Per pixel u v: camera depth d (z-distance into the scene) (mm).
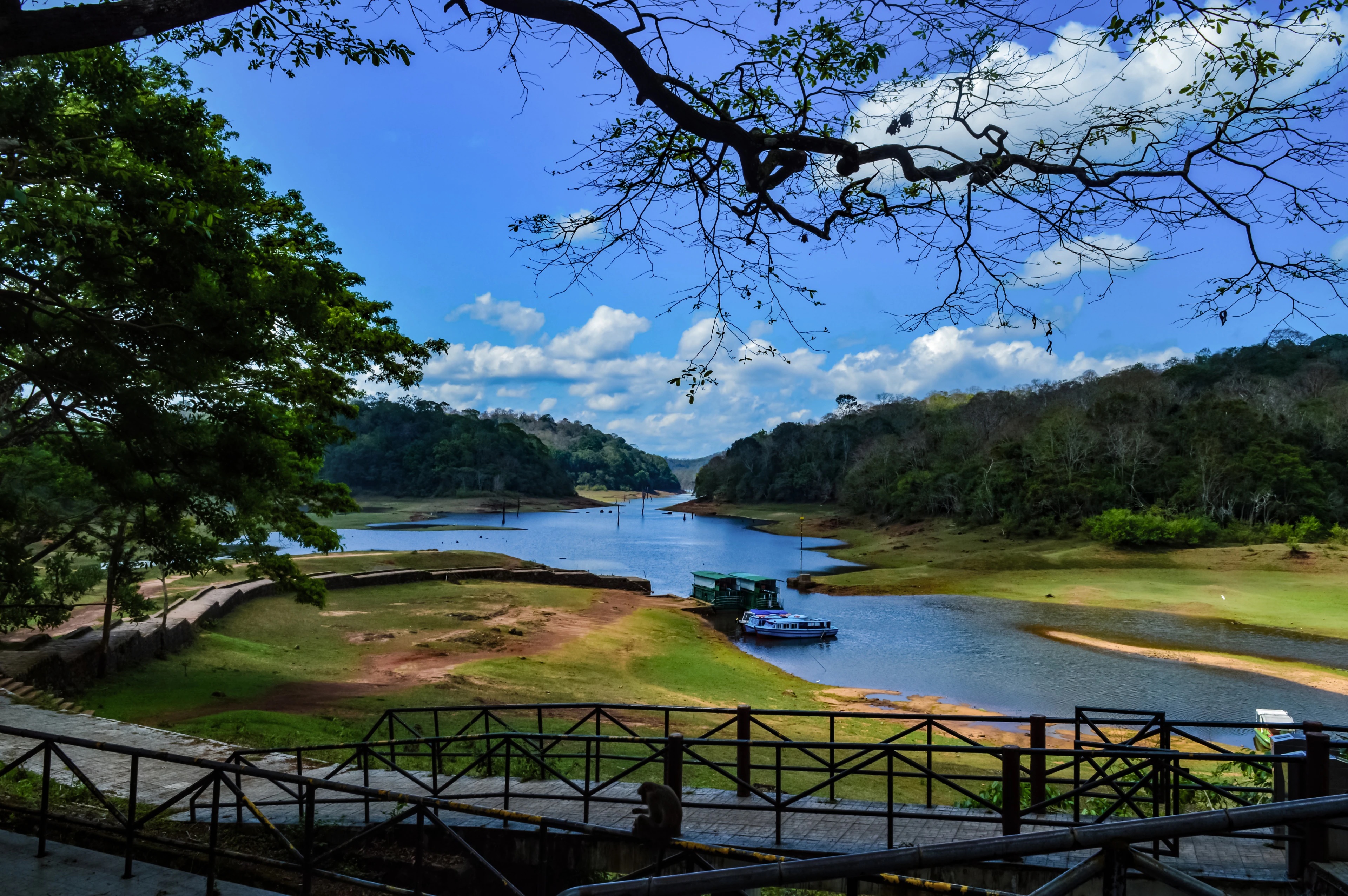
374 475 198125
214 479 14422
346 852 9086
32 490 21188
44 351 12578
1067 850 2449
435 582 55688
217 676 26812
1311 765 7219
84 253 11031
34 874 6629
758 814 9805
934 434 139750
